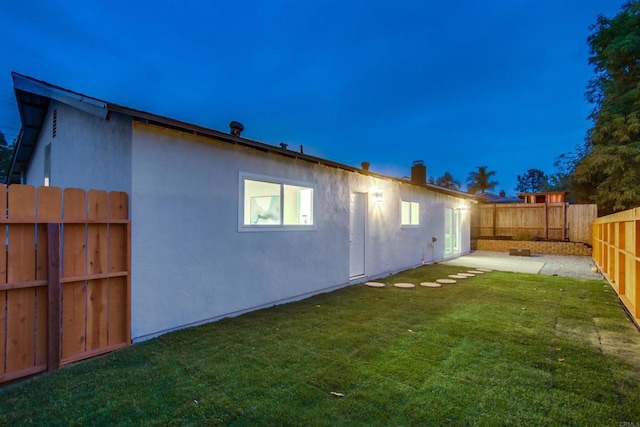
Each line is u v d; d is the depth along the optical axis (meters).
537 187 54.22
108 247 4.01
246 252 5.63
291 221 6.63
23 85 6.09
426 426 2.53
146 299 4.32
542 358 3.77
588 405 2.82
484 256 14.41
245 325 4.90
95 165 4.95
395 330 4.68
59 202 3.60
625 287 6.01
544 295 6.85
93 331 3.86
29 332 3.39
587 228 15.27
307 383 3.17
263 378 3.26
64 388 3.08
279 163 6.27
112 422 2.57
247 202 5.77
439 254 12.80
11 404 2.82
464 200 15.52
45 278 3.48
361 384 3.15
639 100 15.69
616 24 16.27
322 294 7.07
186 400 2.87
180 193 4.71
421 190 11.55
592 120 18.23
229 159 5.38
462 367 3.52
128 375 3.33
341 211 7.86
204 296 5.00
